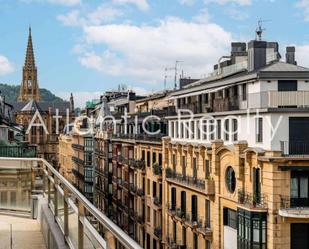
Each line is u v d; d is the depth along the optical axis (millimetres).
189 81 68188
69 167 129375
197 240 46562
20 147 26625
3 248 9461
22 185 12570
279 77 36969
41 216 10969
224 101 42344
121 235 3941
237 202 37125
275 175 33375
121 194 78562
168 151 54781
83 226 6449
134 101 91375
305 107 34688
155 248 59500
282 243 33469
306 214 32781
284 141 34344
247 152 36031
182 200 50250
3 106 81625
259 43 43719
